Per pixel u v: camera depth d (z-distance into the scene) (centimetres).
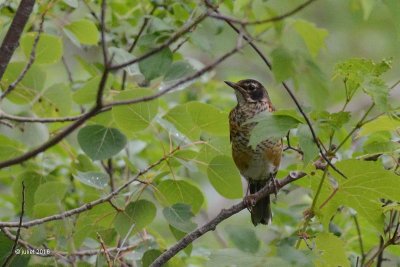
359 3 1073
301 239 978
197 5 1014
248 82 1291
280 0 765
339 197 961
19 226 956
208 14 798
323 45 781
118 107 1009
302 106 949
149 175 1078
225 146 1072
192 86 1474
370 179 938
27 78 1108
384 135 1030
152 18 1135
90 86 1086
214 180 1075
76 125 768
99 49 1382
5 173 1206
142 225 1032
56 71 1698
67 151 1194
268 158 1235
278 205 1287
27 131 1118
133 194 1045
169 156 1036
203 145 1066
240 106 1273
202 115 1045
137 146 1314
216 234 1452
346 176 936
